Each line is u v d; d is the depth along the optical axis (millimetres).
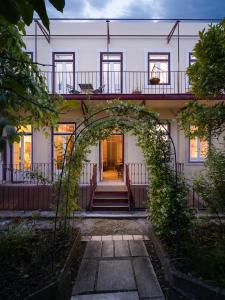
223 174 4809
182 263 4016
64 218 5383
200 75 4074
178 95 9203
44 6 917
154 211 5430
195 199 7754
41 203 8281
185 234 4762
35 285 3459
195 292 3494
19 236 4711
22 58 2584
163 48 11383
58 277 3639
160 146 5211
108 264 4543
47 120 3213
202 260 3754
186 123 4512
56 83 11273
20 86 1753
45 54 11250
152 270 4320
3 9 893
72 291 3703
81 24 11289
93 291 3699
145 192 9312
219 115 4059
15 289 3355
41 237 5062
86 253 5023
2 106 1579
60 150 5797
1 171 10898
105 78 11391
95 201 8484
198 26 11375
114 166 14484
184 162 10820
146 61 11367
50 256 4293
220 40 3754
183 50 11391
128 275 4152
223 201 4691
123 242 5605
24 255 4316
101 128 5531
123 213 7750
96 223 7020
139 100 9375
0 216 7312
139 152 10891
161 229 5035
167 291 3705
